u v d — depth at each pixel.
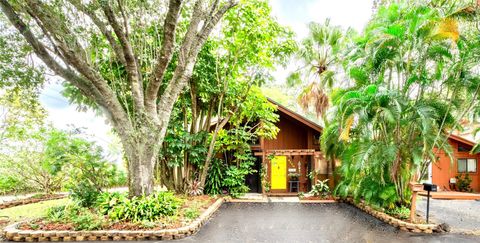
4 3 6.48
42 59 6.98
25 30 6.68
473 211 9.35
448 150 7.99
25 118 10.61
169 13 6.95
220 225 7.32
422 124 7.04
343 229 6.98
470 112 9.16
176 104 11.56
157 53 8.49
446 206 10.39
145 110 7.66
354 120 8.20
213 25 8.59
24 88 8.05
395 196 8.12
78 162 7.87
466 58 7.38
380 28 7.63
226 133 12.21
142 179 7.52
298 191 13.30
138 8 7.97
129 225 6.33
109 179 8.53
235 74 11.57
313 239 6.09
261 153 12.66
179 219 7.07
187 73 8.27
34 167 10.95
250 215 8.66
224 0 9.83
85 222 6.30
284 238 6.14
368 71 8.54
